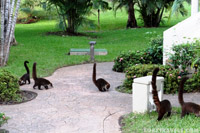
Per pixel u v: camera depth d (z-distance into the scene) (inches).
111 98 243.6
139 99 195.0
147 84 189.9
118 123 185.5
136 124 175.6
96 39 751.7
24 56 469.4
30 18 1236.5
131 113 197.2
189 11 1283.2
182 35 295.6
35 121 190.4
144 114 191.2
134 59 358.6
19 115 202.2
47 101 236.4
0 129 173.9
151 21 971.3
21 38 716.7
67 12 802.8
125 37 743.1
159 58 356.5
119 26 1095.0
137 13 1317.7
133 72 269.3
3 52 387.9
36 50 534.9
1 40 384.2
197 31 288.5
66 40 690.8
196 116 180.9
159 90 199.0
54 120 192.1
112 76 334.6
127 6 962.7
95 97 246.8
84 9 815.1
